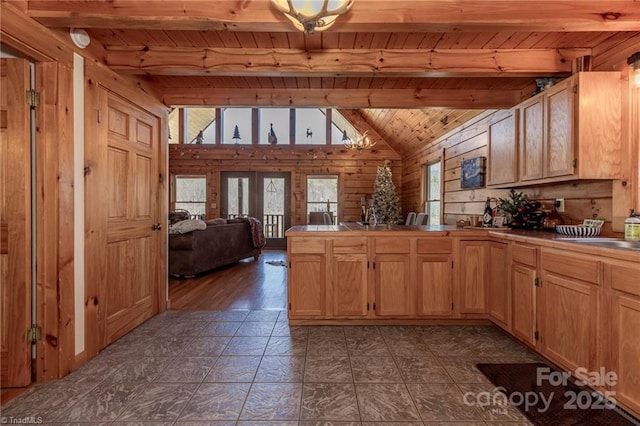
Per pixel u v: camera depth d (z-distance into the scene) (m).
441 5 1.94
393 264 3.00
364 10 1.95
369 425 1.65
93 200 2.36
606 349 1.74
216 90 3.44
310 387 1.99
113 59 2.58
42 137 2.02
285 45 2.58
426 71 2.63
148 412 1.74
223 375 2.12
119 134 2.68
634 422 1.66
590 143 2.24
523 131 2.86
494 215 3.49
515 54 2.61
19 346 1.98
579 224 2.64
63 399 1.85
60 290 2.07
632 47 2.25
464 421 1.68
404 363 2.29
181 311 3.42
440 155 5.48
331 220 7.89
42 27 1.95
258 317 3.24
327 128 8.32
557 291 2.09
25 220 1.98
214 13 1.94
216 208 8.27
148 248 3.14
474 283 3.00
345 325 3.02
